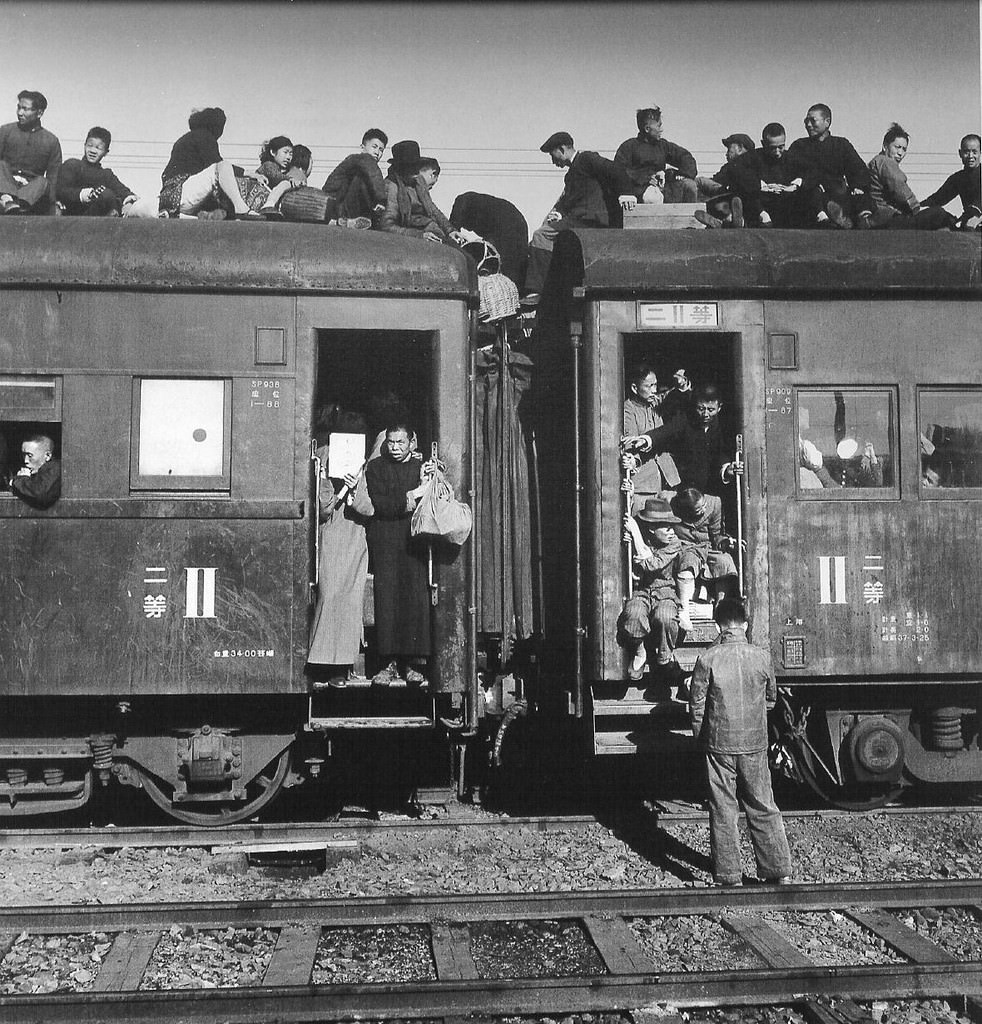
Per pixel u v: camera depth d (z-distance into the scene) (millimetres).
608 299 7066
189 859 6641
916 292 7203
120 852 6734
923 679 7211
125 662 6539
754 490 7031
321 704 7164
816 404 7156
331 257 6812
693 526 7164
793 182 9305
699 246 7125
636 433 7641
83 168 9219
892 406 7184
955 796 8203
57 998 4410
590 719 7137
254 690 6617
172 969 4879
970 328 7266
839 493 7102
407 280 6863
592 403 7039
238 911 5391
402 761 8555
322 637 6703
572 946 5199
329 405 7922
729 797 6102
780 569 7008
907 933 5309
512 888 6141
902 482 7137
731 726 6070
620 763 8898
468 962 4910
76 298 6656
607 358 7051
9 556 6520
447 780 8250
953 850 6848
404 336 7141
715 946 5199
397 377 8164
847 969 4707
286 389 6762
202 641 6598
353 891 6070
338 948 5156
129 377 6660
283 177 9516
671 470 7570
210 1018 4418
